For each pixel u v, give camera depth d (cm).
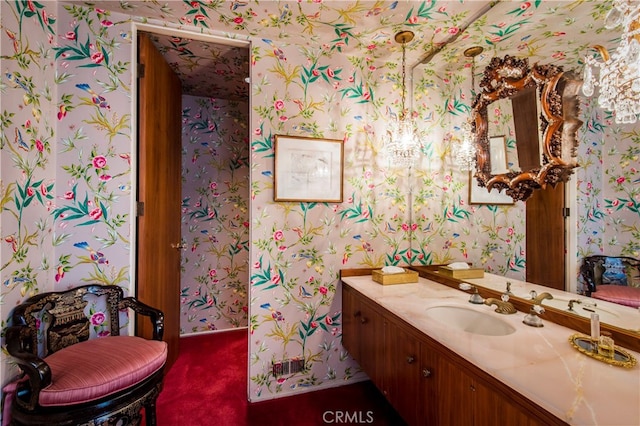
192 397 178
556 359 85
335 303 193
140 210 167
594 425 57
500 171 146
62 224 151
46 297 134
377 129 200
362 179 197
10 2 121
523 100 131
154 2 148
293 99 184
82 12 154
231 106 288
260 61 178
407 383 123
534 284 126
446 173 188
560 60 120
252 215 177
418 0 140
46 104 143
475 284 159
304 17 157
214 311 282
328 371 191
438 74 199
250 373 175
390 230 203
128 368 118
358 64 196
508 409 76
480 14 146
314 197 186
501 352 89
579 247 108
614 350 86
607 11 100
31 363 103
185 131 275
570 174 111
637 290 89
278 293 182
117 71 160
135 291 167
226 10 153
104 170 158
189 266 275
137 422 125
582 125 107
